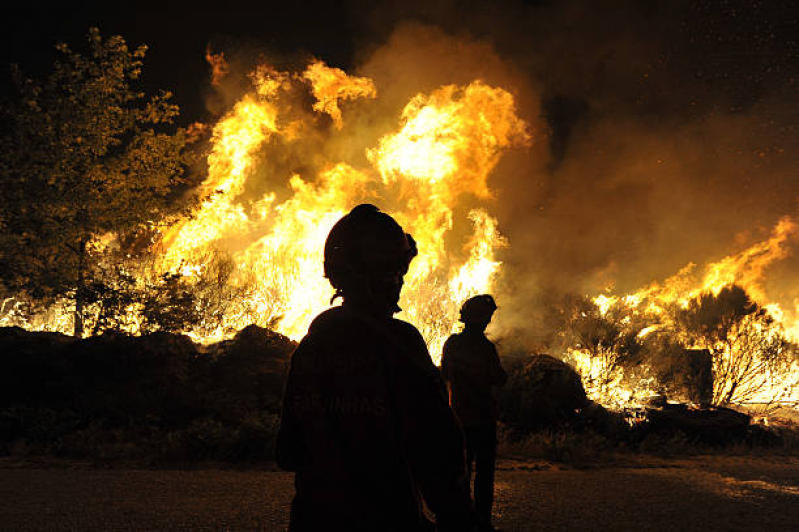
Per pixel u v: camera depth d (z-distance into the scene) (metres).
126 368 10.09
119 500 5.98
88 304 11.53
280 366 10.71
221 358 10.73
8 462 7.55
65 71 12.75
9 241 11.83
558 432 10.02
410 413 1.77
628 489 7.10
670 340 13.09
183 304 11.41
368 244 1.93
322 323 1.95
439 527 1.76
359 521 1.77
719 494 6.96
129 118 13.05
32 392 9.52
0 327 10.52
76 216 12.34
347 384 1.84
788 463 9.36
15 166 12.12
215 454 8.05
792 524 5.82
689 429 10.44
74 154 12.43
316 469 1.86
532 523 5.65
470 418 5.26
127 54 13.04
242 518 5.50
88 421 9.09
